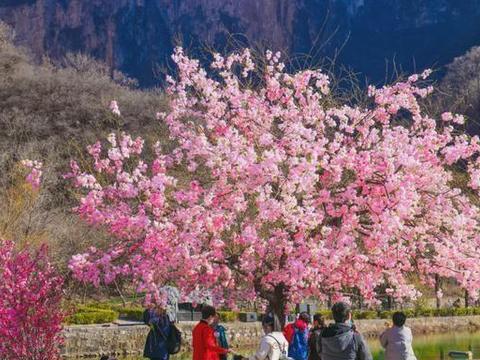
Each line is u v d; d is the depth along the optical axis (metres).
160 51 148.50
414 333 43.84
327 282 14.14
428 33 135.25
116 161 14.92
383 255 14.15
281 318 13.98
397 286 14.64
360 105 16.44
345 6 144.62
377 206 13.39
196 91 16.44
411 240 14.20
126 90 76.94
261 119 15.62
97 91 73.00
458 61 84.81
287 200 13.05
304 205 13.49
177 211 13.54
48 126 65.44
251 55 19.75
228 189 13.59
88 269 13.59
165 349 14.65
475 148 14.89
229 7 147.12
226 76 16.56
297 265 12.93
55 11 149.38
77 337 30.41
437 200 14.50
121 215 13.90
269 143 13.92
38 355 14.77
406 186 13.55
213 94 15.83
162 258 13.31
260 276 13.87
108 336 31.19
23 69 77.56
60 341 15.64
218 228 13.28
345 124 15.54
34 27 147.50
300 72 15.91
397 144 14.56
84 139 60.78
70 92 71.44
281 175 13.52
